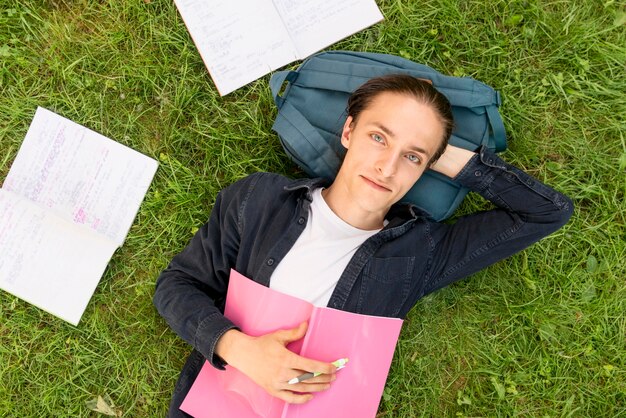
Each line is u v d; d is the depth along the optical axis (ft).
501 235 3.65
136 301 4.40
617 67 4.46
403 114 3.28
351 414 3.54
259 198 3.75
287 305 3.44
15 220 4.29
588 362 4.44
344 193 3.57
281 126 3.90
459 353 4.45
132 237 4.38
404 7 4.45
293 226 3.66
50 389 4.33
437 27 4.48
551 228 3.59
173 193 4.42
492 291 4.47
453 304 4.46
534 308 4.42
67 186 4.35
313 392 3.45
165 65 4.39
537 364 4.45
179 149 4.43
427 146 3.33
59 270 4.29
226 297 3.87
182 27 4.40
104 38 4.41
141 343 4.37
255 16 4.38
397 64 4.00
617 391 4.42
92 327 4.35
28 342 4.34
